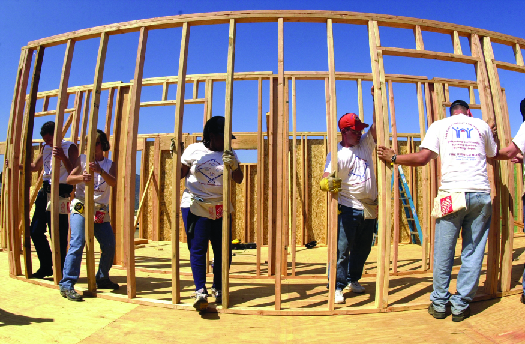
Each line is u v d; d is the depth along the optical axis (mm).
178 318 2674
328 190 2785
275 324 2553
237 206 7980
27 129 3658
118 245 4859
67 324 2537
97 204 3404
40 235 3775
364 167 3121
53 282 3539
